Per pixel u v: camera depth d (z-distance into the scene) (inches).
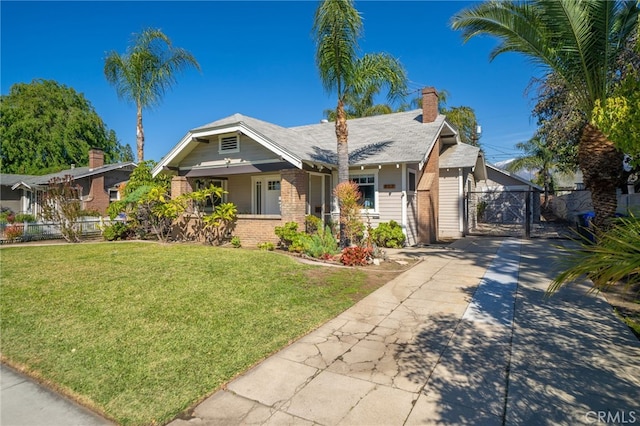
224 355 154.9
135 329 184.7
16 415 117.1
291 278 290.8
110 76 768.9
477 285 276.5
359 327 189.8
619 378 132.6
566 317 200.7
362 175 526.0
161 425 109.9
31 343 169.9
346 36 389.1
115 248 472.7
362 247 382.3
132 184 643.5
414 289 265.7
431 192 551.8
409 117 661.3
